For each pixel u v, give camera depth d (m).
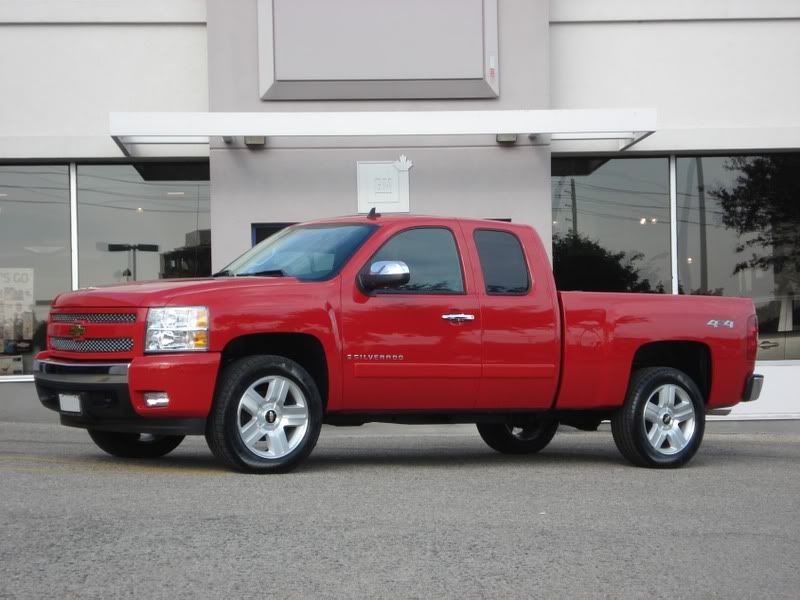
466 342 8.57
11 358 14.72
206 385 7.68
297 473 8.08
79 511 6.32
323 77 14.50
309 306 8.07
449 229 8.75
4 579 4.88
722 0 15.53
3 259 14.80
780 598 4.95
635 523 6.51
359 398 8.32
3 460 8.70
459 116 13.48
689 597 4.92
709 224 15.58
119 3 14.89
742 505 7.24
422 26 14.62
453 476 8.27
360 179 14.62
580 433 13.65
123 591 4.73
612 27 15.52
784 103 15.59
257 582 4.91
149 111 14.86
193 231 15.06
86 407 7.84
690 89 15.56
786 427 14.88
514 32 14.78
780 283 15.59
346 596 4.74
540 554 5.62
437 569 5.24
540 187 14.74
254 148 14.49
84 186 14.95
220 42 14.45
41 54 14.85
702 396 9.73
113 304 7.81
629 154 15.51
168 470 8.09
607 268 15.48
